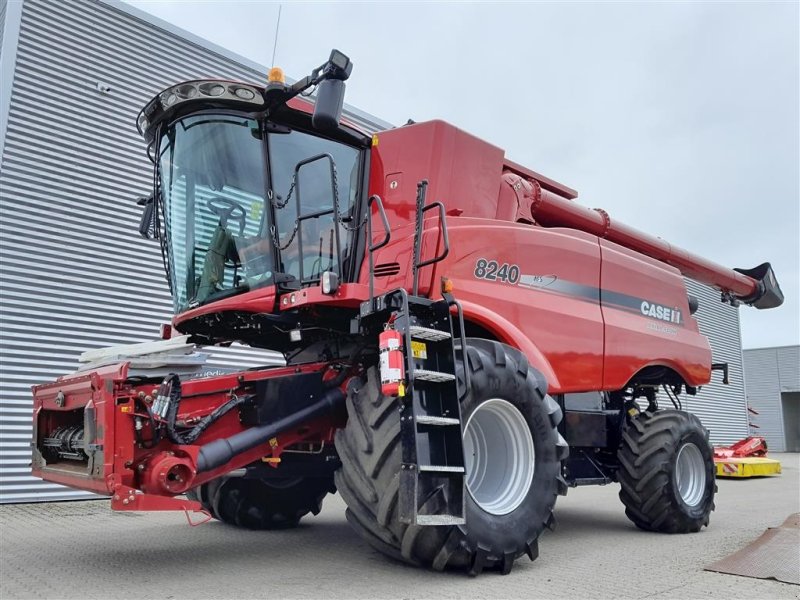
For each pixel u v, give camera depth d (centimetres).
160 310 882
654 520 593
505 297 498
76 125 824
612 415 648
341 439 394
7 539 514
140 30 900
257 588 356
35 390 471
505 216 555
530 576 399
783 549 485
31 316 766
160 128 493
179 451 379
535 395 433
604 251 614
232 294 456
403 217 477
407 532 367
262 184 447
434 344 389
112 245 843
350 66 392
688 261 810
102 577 380
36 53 796
